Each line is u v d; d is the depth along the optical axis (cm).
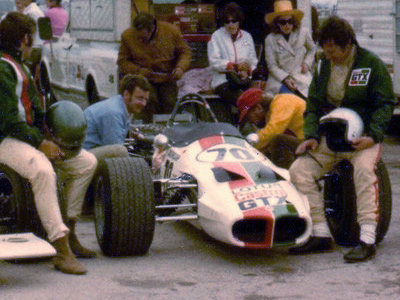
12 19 577
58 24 1293
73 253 634
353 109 646
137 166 636
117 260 629
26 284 565
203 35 1117
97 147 725
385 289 557
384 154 1162
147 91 733
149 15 963
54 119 584
